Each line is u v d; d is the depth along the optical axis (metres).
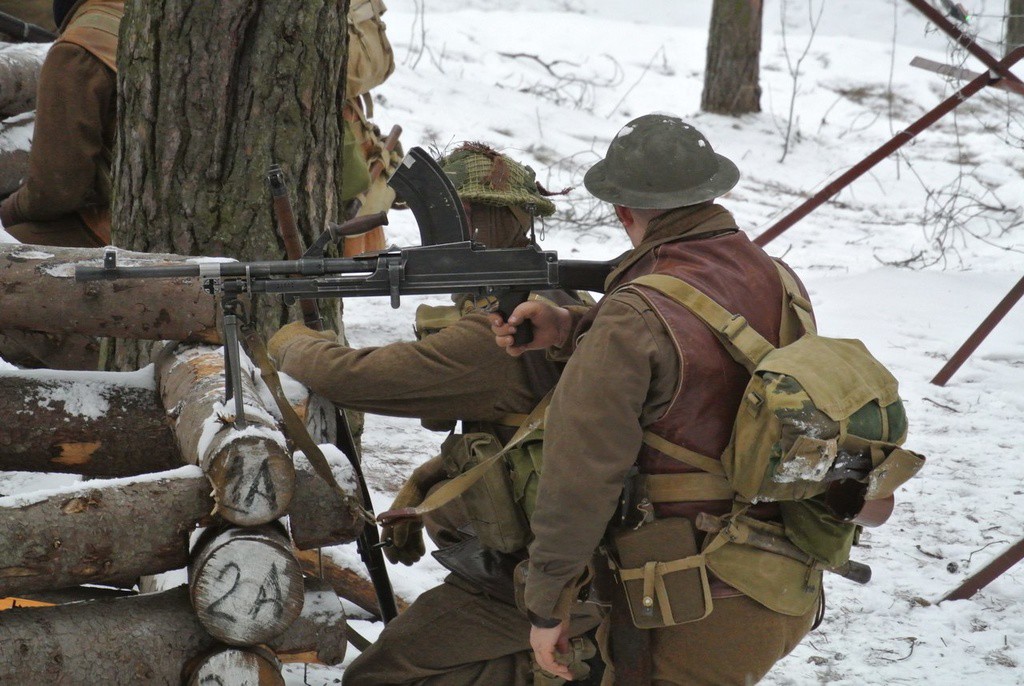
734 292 5.98
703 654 5.92
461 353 6.78
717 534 5.79
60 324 7.22
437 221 6.39
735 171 6.34
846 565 6.42
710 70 37.56
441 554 7.25
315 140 9.59
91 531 5.75
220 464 5.86
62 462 7.46
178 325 7.27
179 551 5.98
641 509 5.85
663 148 6.16
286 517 6.49
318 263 6.15
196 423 6.34
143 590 8.13
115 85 10.96
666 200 6.11
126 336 7.34
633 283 5.94
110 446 7.50
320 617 6.78
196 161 9.33
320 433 7.28
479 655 7.11
